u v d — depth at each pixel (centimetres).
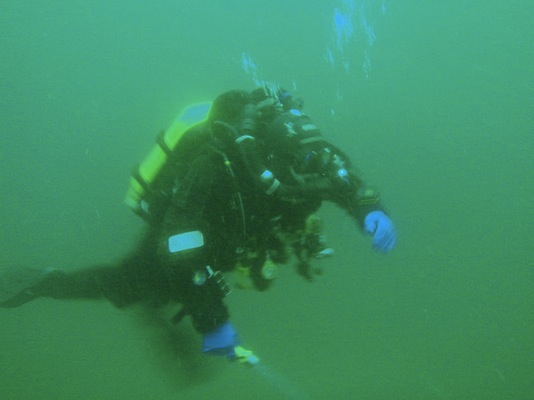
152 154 250
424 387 629
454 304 832
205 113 239
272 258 236
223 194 208
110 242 885
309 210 218
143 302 340
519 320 777
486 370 651
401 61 1752
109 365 732
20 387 695
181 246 191
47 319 798
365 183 213
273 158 205
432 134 1184
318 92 1731
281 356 724
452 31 1777
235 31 2341
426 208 984
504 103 1342
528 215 980
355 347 745
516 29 1750
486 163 1155
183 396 627
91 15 2711
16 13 2720
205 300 196
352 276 805
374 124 1159
